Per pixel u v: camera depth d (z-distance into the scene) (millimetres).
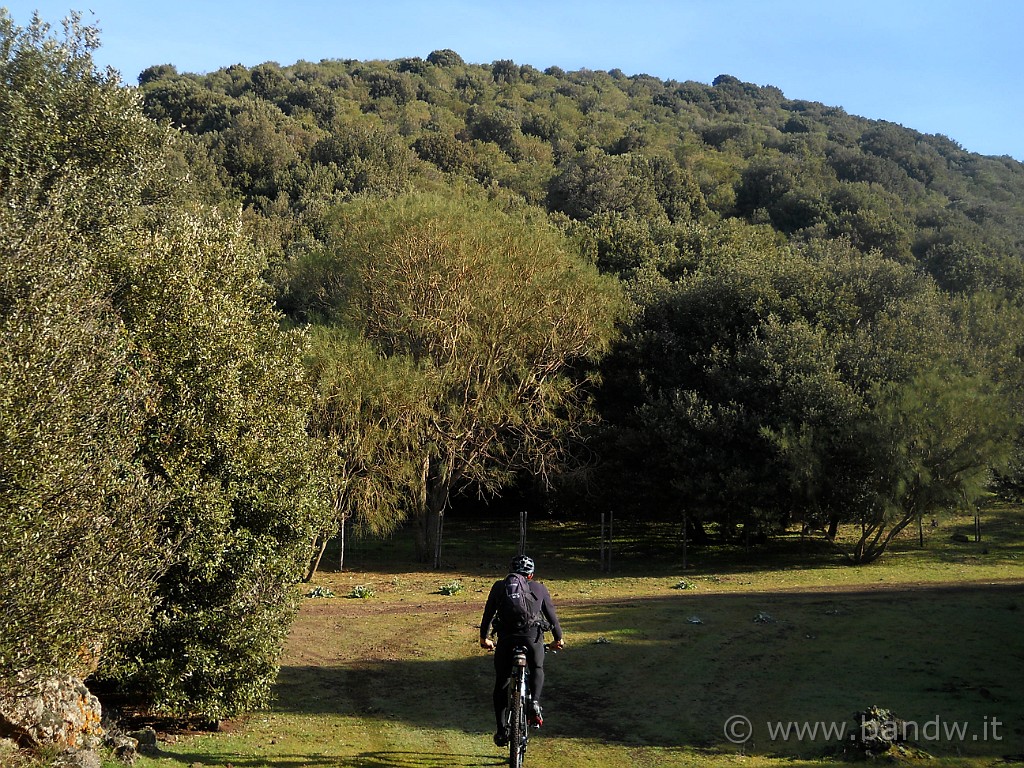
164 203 15633
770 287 29500
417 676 11445
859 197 68062
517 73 154875
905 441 23297
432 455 24719
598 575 24562
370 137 74875
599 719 9156
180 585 8984
